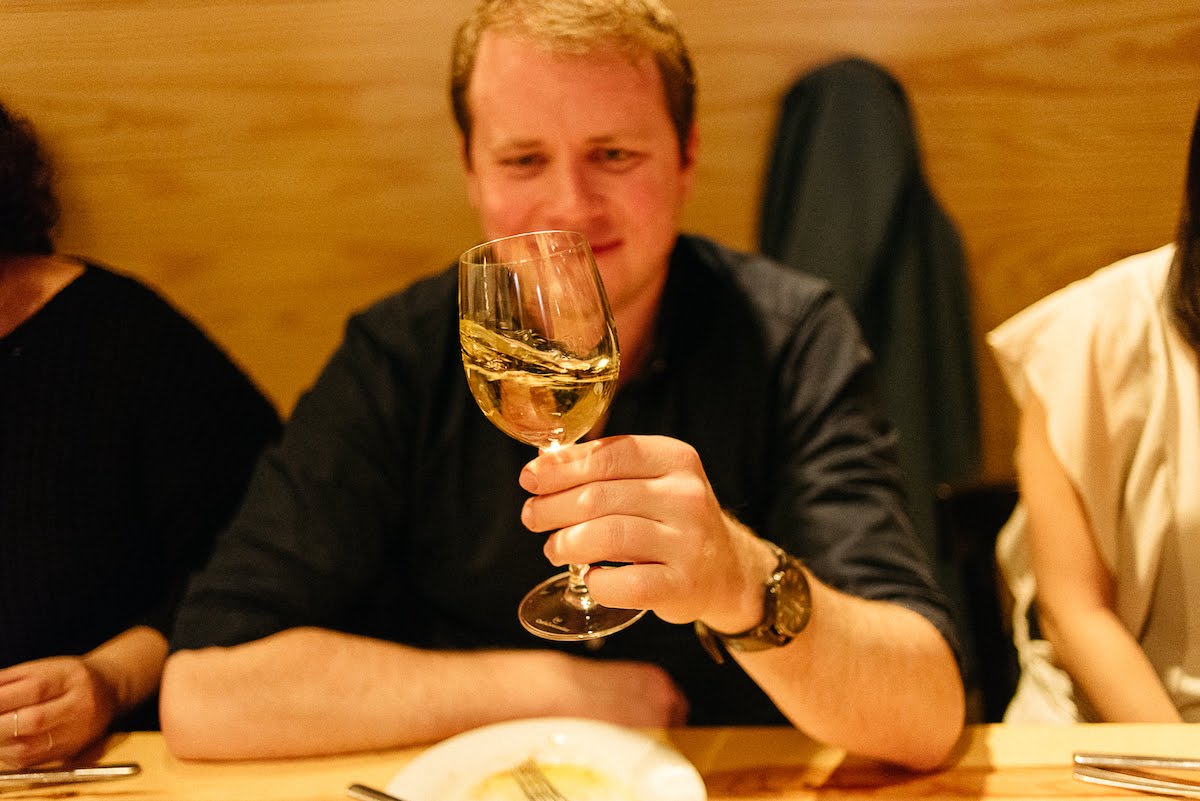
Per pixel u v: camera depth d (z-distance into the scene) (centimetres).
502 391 72
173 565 133
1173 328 115
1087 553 119
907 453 172
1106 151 177
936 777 83
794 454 116
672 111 111
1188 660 115
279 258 191
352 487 118
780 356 120
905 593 99
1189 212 108
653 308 120
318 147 184
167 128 172
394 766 90
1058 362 121
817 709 83
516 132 106
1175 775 79
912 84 180
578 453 72
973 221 185
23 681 99
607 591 70
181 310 187
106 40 161
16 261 128
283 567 111
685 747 90
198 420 134
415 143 186
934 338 176
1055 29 172
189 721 93
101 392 126
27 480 122
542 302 70
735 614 77
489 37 106
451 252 193
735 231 191
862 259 170
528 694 98
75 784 89
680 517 71
